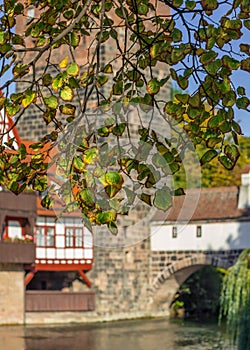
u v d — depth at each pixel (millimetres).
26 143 44188
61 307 45281
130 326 44562
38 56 5020
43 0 5656
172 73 5387
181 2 5352
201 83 5352
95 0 5754
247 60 5152
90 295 46938
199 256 50000
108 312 47594
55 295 45094
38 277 47969
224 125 5262
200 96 5320
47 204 4961
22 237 43906
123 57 5797
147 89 5312
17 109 5207
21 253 43062
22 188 6027
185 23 5367
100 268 47625
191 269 51125
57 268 45438
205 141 5586
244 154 62531
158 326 44719
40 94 5176
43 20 5621
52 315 44781
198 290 54781
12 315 43219
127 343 36625
